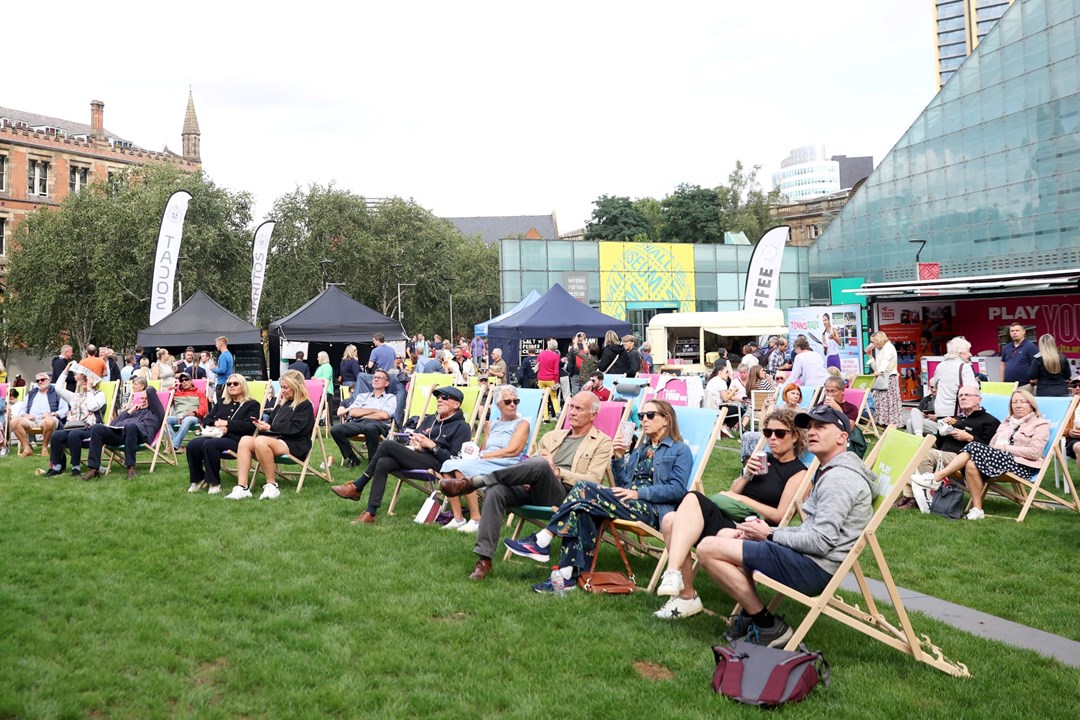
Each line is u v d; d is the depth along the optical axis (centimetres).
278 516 859
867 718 399
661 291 4853
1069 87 3538
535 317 2219
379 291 5631
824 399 979
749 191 8962
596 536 610
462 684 435
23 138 6225
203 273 4375
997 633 526
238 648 482
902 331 2162
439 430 878
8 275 4512
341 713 405
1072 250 3588
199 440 1006
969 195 4034
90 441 1112
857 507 482
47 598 569
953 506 868
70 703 402
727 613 561
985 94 3919
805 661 429
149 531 787
